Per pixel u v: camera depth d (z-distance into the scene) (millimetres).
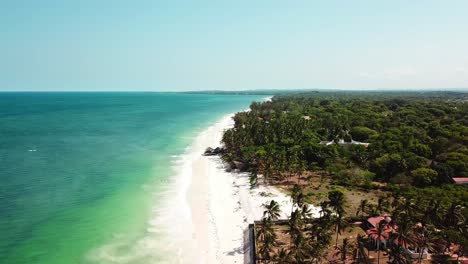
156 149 130250
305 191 79625
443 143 109062
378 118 176750
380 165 92000
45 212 66750
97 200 73875
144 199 75000
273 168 89875
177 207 70562
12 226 60219
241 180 89000
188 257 51531
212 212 68000
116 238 57094
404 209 57469
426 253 51688
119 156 116438
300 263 45750
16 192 77375
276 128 137125
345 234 58750
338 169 93188
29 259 49938
